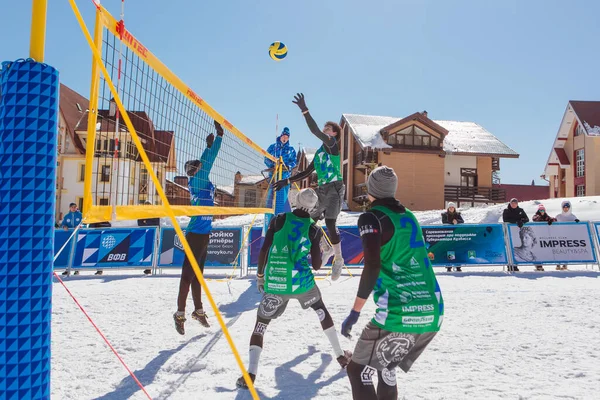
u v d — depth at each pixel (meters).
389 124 33.97
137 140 2.03
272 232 3.58
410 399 2.82
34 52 1.89
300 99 5.29
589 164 30.81
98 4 2.62
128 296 6.64
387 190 2.32
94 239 10.12
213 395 2.97
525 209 20.12
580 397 2.79
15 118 1.80
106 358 3.79
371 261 2.11
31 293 1.79
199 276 2.01
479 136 37.16
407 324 2.10
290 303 6.04
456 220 10.66
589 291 6.69
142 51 3.23
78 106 31.92
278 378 3.29
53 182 1.91
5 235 1.76
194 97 4.38
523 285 7.43
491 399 2.79
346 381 3.22
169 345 4.20
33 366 1.78
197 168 4.89
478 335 4.34
